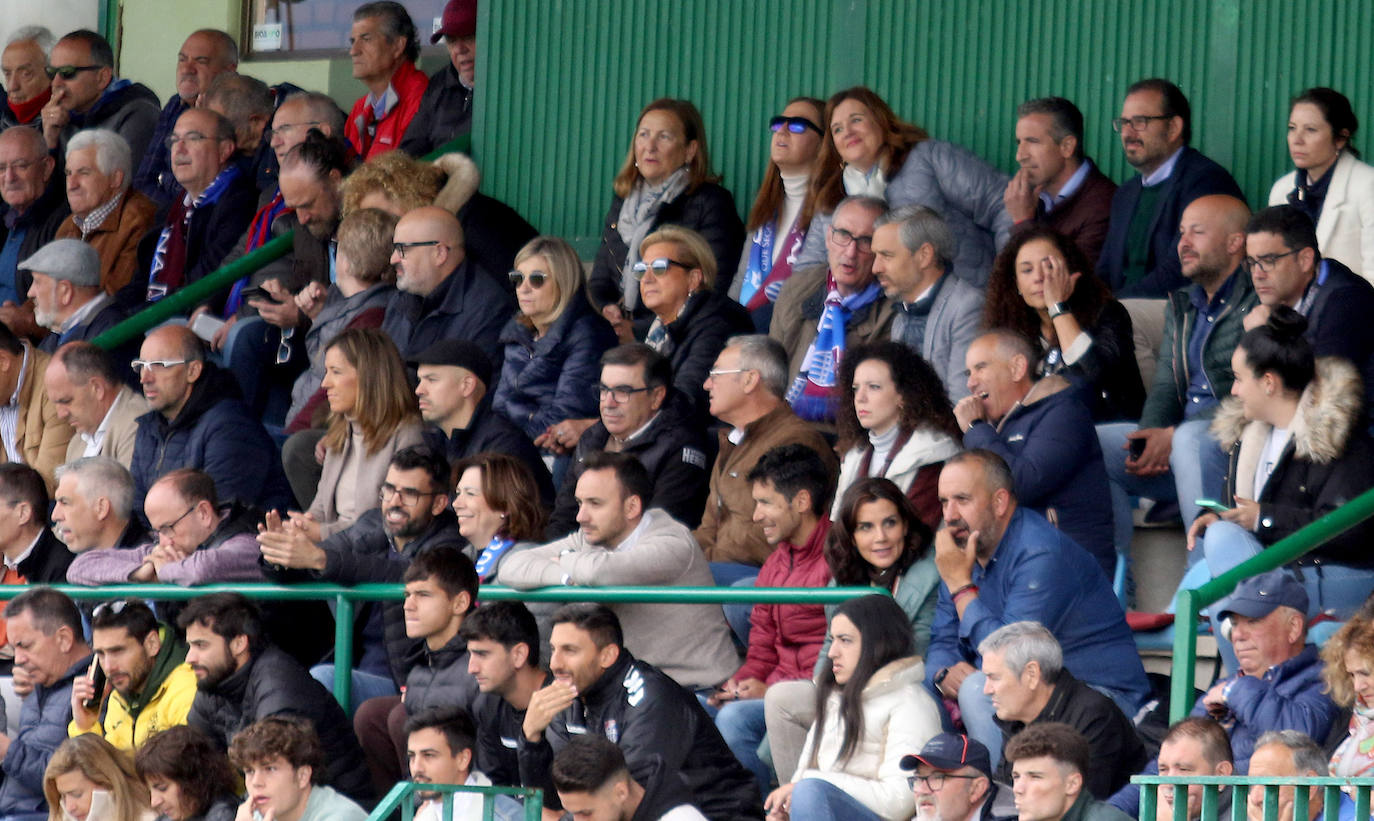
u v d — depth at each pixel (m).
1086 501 28.36
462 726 25.56
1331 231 32.25
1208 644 28.09
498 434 31.77
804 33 39.06
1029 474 27.92
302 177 38.50
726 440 31.03
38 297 40.25
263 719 25.69
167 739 26.47
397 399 31.83
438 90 42.69
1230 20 35.88
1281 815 21.31
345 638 28.66
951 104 37.78
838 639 24.91
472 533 29.22
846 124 34.78
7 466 33.50
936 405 28.52
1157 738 24.84
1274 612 24.53
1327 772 21.62
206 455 33.78
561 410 33.84
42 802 30.14
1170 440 30.05
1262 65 35.66
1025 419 28.45
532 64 41.41
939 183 34.66
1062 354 30.52
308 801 25.58
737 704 26.98
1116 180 36.59
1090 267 30.78
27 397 37.22
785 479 27.86
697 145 36.59
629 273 36.44
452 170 38.06
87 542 32.38
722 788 25.03
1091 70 36.81
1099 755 23.77
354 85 47.09
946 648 26.52
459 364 31.81
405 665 29.11
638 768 24.61
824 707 25.02
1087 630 26.20
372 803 27.38
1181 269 32.91
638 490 27.98
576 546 28.41
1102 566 28.36
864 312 32.66
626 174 37.09
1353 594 26.53
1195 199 32.16
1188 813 22.05
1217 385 30.44
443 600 27.30
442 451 31.50
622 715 24.98
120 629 28.62
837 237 32.53
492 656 26.08
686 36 40.09
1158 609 30.33
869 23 38.50
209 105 43.06
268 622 29.81
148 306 41.69
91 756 27.48
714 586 27.34
